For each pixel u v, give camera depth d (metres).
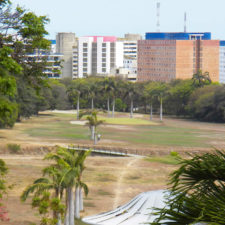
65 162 114.00
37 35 62.44
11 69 55.56
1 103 57.09
